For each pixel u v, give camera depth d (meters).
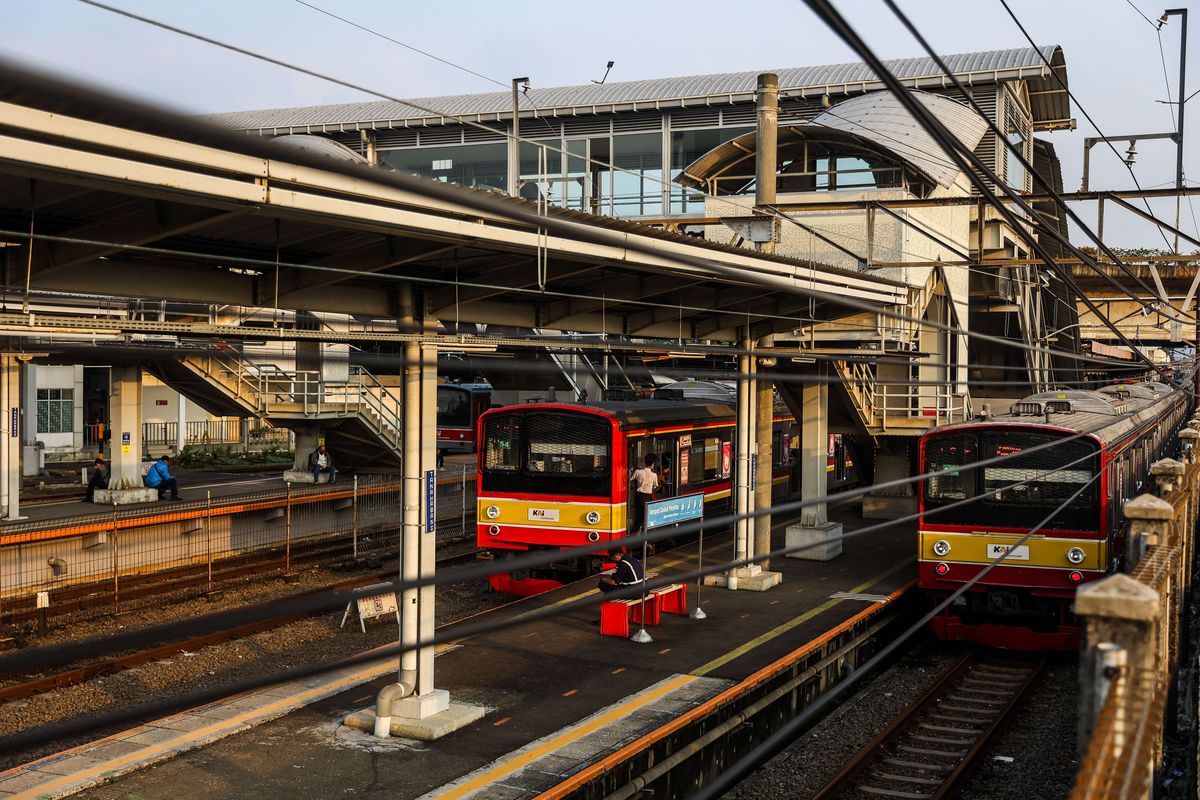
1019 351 33.84
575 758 9.53
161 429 35.50
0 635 14.84
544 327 12.87
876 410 22.98
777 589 17.16
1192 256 16.27
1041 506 14.96
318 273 9.23
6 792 8.70
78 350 6.91
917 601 18.17
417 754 9.71
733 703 11.50
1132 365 17.28
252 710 10.92
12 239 7.41
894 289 17.16
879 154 23.03
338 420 25.03
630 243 5.07
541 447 17.77
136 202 6.97
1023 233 8.47
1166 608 7.68
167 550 18.84
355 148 36.16
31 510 20.86
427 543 10.36
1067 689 14.27
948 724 12.68
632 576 13.88
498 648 13.34
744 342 16.80
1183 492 12.70
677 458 19.97
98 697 12.66
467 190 7.80
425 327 10.47
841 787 10.53
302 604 2.91
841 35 3.28
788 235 23.17
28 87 1.95
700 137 33.31
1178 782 9.65
